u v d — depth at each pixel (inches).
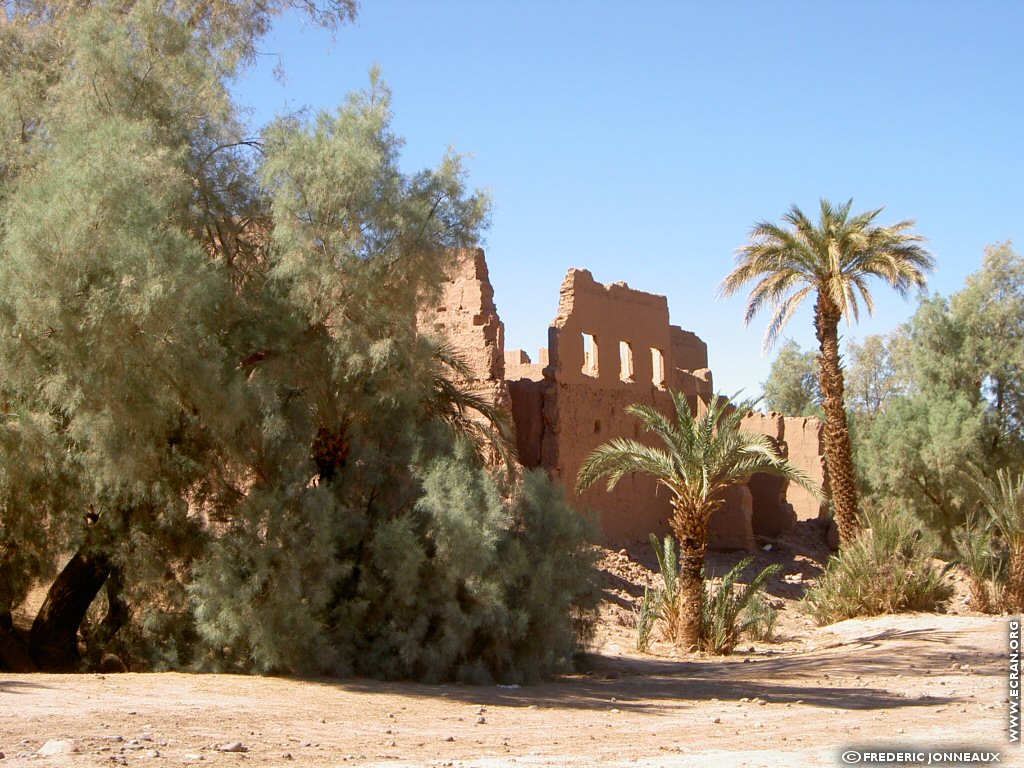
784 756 349.7
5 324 508.1
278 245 596.7
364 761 327.3
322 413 622.5
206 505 620.1
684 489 852.0
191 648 587.2
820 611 1023.6
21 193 541.0
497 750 359.3
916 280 1015.6
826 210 1058.7
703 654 826.2
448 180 643.5
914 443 1599.4
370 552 590.9
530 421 1192.2
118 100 582.9
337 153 588.1
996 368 1653.5
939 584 1021.2
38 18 677.9
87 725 360.5
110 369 513.0
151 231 516.4
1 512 602.9
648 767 323.9
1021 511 1039.0
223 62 653.3
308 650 546.6
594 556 661.3
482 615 577.0
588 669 699.4
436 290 633.6
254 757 324.5
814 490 808.3
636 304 1381.6
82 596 639.8
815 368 2807.6
